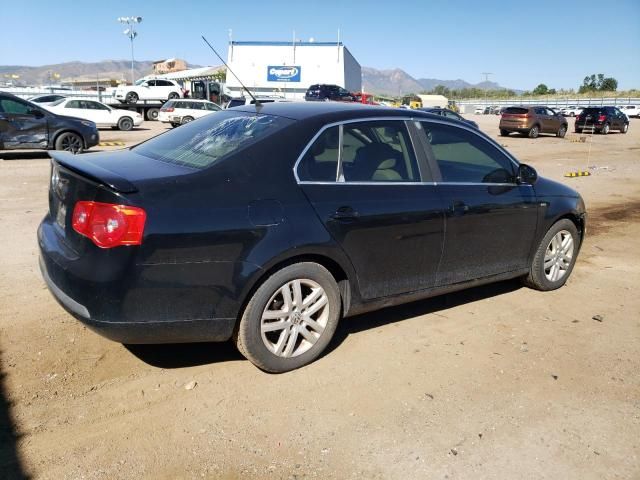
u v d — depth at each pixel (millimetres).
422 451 2889
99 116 26859
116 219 2941
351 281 3742
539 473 2770
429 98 67875
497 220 4527
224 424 3043
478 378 3637
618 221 8719
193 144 3752
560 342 4219
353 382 3523
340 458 2811
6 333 3951
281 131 3592
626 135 32344
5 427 2924
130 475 2633
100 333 3064
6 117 13055
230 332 3322
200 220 3078
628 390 3562
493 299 5066
